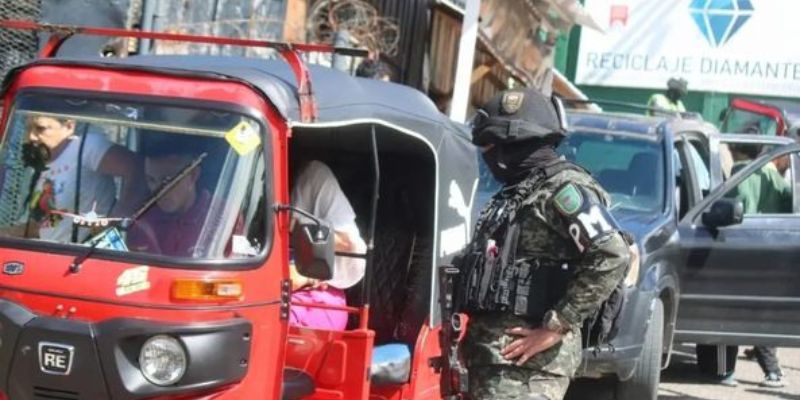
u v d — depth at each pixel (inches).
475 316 171.8
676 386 387.2
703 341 352.8
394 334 239.3
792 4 821.2
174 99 189.8
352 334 209.0
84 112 193.3
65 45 331.9
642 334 296.7
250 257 184.2
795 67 821.2
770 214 361.4
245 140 185.9
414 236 242.1
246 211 185.8
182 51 392.2
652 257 308.0
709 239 347.9
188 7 396.8
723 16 832.3
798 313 350.3
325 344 210.4
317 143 242.8
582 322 165.3
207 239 182.4
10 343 179.9
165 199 186.4
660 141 353.4
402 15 529.0
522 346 164.7
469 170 253.3
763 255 349.4
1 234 191.2
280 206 189.5
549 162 170.9
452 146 241.9
